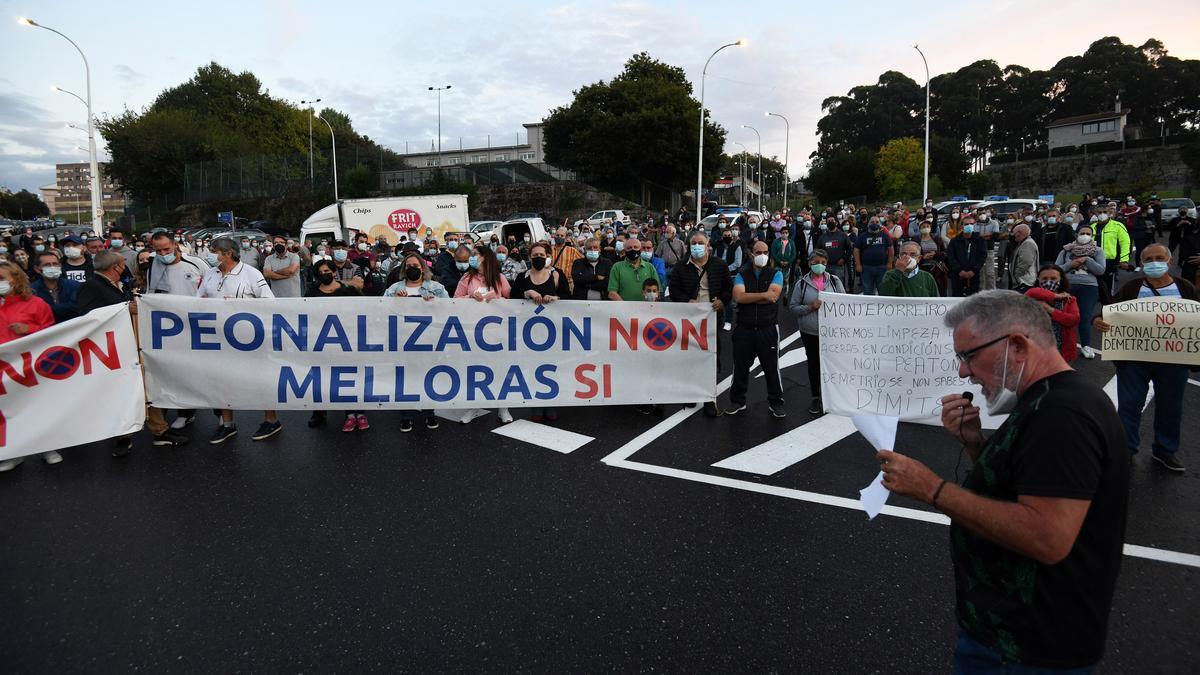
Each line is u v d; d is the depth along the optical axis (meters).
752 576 3.38
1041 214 15.86
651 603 3.14
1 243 13.48
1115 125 65.62
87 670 2.70
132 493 4.50
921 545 3.70
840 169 61.12
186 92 67.12
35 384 4.96
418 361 5.93
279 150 68.38
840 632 2.91
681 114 44.25
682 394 6.31
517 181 48.44
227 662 2.74
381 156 52.38
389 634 2.91
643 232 17.23
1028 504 1.49
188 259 6.52
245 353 5.68
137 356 5.36
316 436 5.74
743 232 15.73
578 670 2.67
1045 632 1.54
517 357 6.09
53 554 3.66
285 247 9.73
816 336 6.32
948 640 2.86
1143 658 2.74
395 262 11.45
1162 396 4.73
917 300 5.43
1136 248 16.67
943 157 58.88
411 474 4.80
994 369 1.73
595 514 4.11
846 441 5.53
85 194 166.75
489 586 3.30
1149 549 3.64
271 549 3.69
